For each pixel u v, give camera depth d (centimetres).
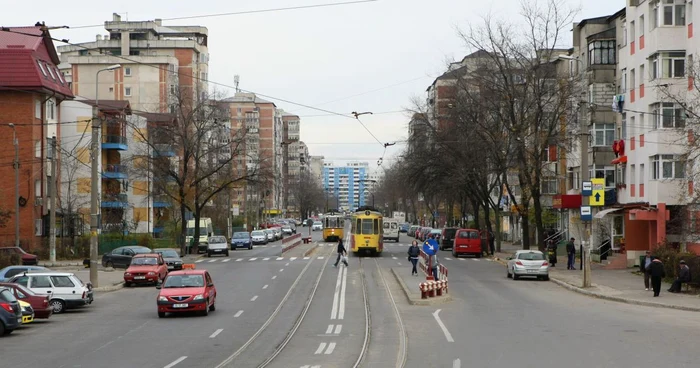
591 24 6669
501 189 7069
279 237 11450
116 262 5650
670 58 4909
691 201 4303
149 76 11444
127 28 12362
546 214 7556
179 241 8350
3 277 3616
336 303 3334
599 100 6294
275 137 18450
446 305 3231
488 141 6075
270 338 2281
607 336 2209
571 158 6875
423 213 14125
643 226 5116
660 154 4894
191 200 8175
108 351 2041
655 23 5059
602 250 6000
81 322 2812
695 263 3638
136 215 9250
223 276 4947
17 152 5750
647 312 2919
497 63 5559
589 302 3334
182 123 7162
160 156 7150
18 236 5697
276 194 18212
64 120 7606
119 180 8444
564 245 6588
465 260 6469
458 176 6838
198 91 8194
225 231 10100
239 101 17125
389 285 4188
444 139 6756
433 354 1897
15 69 6319
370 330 2436
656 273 3359
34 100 6425
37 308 2834
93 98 11375
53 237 5888
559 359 1788
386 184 16888
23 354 2012
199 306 2898
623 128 5800
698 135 3847
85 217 7650
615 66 6291
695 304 3066
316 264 5931
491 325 2519
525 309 3045
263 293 3838
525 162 5522
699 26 4597
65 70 12812
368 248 6844
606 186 6291
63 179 7606
